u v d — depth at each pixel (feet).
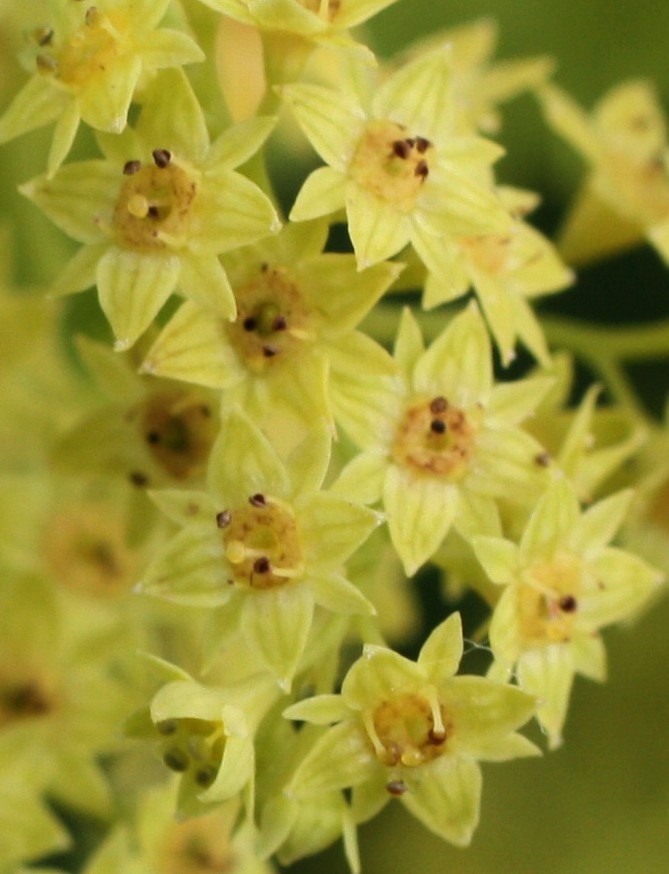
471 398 0.19
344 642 0.20
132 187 0.19
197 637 0.21
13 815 0.21
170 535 0.20
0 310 0.22
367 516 0.19
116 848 0.21
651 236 0.21
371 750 0.18
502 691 0.18
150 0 0.19
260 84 0.21
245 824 0.19
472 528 0.19
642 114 0.22
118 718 0.21
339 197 0.19
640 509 0.20
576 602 0.19
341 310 0.19
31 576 0.21
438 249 0.19
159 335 0.19
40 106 0.19
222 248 0.19
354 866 0.18
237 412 0.19
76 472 0.20
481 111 0.21
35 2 0.22
